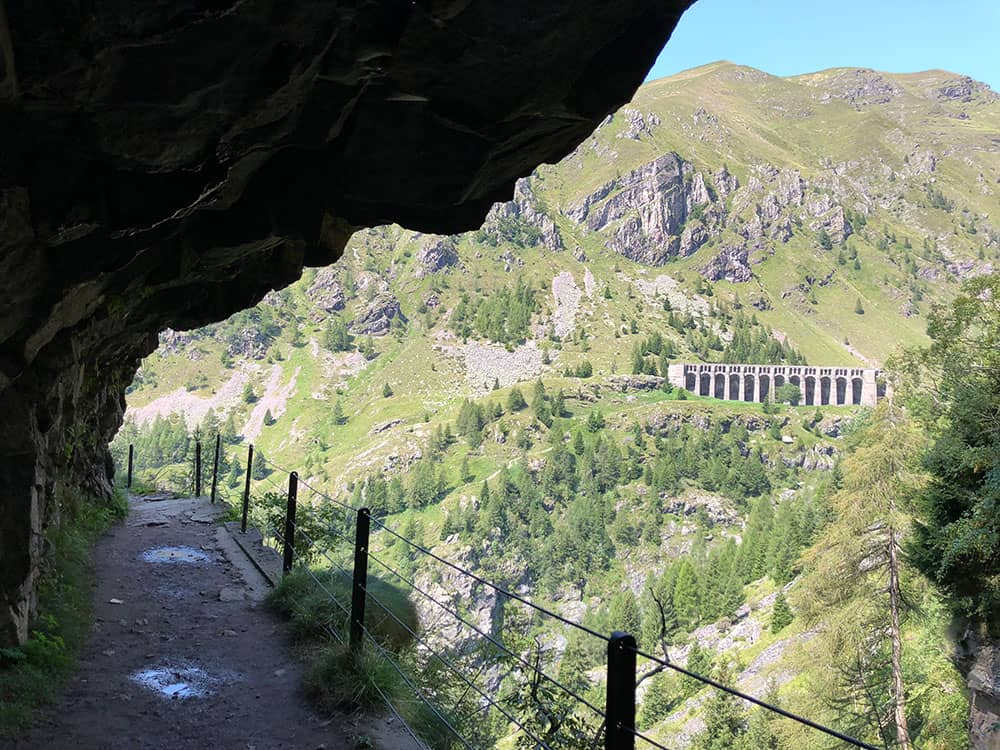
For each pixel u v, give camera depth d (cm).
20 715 466
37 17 301
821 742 2469
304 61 386
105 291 576
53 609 634
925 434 2783
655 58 478
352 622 561
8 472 530
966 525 1922
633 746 262
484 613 12038
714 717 3450
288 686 560
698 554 13788
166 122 384
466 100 463
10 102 340
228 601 764
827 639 2506
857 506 2580
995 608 1894
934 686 2388
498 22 402
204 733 481
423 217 617
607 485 15775
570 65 445
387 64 425
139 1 310
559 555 13712
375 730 495
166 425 19112
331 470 17500
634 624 9419
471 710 675
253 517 1183
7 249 408
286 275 793
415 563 12750
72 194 407
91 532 982
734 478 15750
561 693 654
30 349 503
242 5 334
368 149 509
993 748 1794
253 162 510
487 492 14962
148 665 586
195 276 701
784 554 7625
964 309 2702
